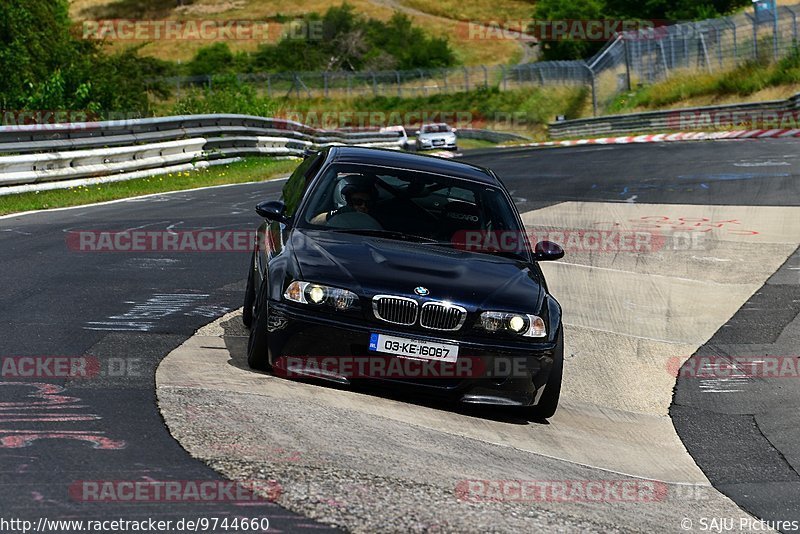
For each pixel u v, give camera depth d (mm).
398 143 151125
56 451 15492
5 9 99875
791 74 161000
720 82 172000
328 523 13586
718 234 51469
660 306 37000
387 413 20500
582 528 15141
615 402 26156
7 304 27297
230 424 17781
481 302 21422
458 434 19969
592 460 20188
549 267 42875
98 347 23203
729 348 32062
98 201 57562
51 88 91562
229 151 90688
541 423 22734
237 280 35250
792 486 19859
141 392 19375
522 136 196000
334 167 25906
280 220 24578
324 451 16922
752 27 175750
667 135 140125
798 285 40375
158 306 29297
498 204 26078
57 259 36125
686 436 23594
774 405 26359
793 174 76875
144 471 14906
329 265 21812
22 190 56969
